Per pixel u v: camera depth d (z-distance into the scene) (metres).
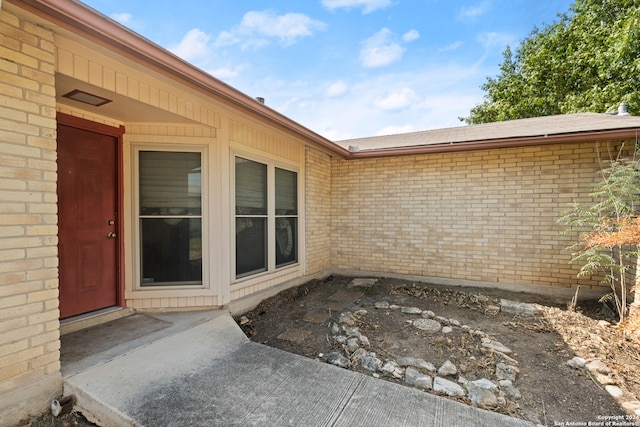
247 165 4.34
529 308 4.17
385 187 6.09
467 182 5.41
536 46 14.03
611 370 2.62
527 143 4.70
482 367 2.72
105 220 3.28
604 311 4.08
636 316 3.11
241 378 2.36
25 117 1.93
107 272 3.31
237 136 4.02
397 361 2.82
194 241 3.68
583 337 3.31
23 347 1.93
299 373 2.45
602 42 10.77
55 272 2.10
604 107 9.96
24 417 1.93
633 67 9.04
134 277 3.47
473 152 5.36
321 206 6.26
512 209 5.09
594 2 11.51
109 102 2.82
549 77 12.45
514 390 2.34
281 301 4.58
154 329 3.04
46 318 2.05
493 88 15.48
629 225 3.29
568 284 4.72
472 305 4.42
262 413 1.95
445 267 5.59
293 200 5.51
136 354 2.54
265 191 4.71
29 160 1.96
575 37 11.91
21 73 1.92
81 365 2.31
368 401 2.10
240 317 3.89
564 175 4.74
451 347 3.10
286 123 4.25
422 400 2.12
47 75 2.04
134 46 2.24
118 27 2.12
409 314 4.05
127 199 3.42
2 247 1.84
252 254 4.46
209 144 3.66
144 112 3.10
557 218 4.79
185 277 3.65
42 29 2.01
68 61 2.26
